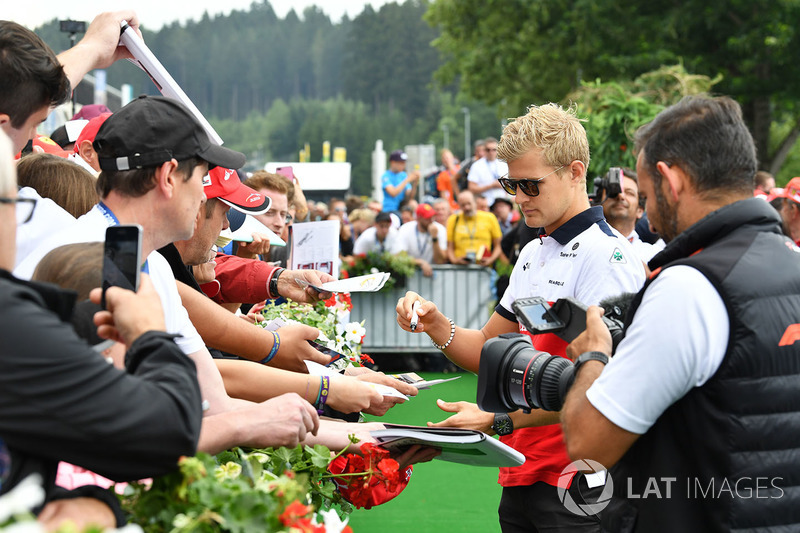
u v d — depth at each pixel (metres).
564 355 2.89
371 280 3.35
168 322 2.10
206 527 1.59
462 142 127.94
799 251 1.96
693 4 19.81
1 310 1.41
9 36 2.24
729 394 1.80
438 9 27.88
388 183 15.45
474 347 3.21
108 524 1.52
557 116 2.95
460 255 11.14
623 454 1.90
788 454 1.82
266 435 2.04
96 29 3.15
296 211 6.31
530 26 24.06
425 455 2.56
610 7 21.20
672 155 1.95
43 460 1.49
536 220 2.97
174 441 1.54
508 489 3.06
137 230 1.67
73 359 1.44
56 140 4.61
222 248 4.31
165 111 2.01
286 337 2.83
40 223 2.54
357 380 2.71
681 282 1.82
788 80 19.88
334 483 2.43
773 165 22.25
